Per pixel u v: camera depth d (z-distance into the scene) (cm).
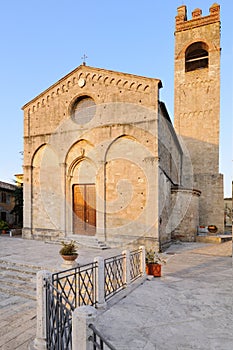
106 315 588
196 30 2566
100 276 619
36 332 520
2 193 2878
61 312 412
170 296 716
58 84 1727
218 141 2452
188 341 481
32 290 829
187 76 2591
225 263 1148
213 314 603
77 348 308
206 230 2078
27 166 1822
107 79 1547
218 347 462
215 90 2492
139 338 490
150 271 914
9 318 623
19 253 1259
